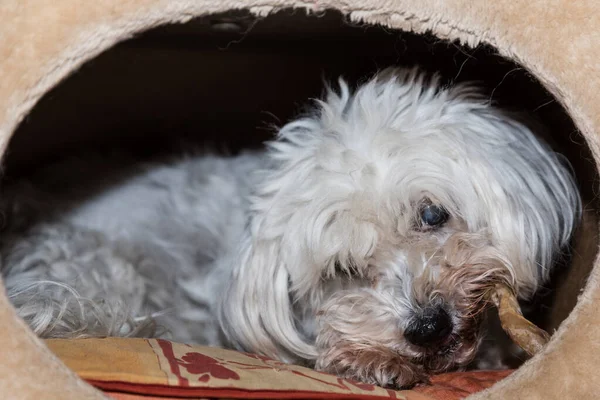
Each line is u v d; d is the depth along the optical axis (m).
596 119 0.41
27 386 0.38
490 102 0.57
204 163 0.70
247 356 0.47
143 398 0.41
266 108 0.71
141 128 0.73
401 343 0.51
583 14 0.41
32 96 0.40
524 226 0.55
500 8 0.42
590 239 0.54
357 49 0.63
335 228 0.53
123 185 0.68
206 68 0.66
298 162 0.55
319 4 0.42
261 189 0.57
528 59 0.42
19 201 0.64
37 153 0.70
